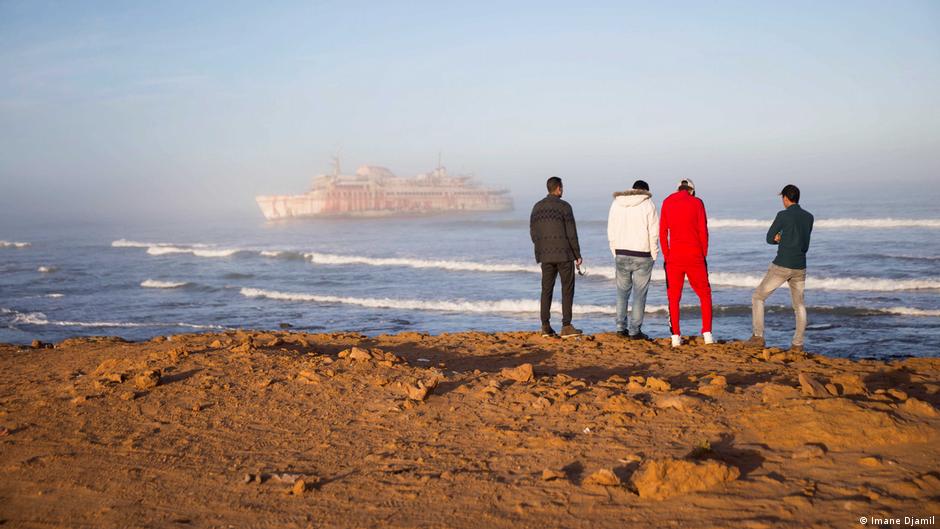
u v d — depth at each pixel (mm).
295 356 6965
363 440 4406
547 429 4387
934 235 43312
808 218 7520
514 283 31734
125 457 4246
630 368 6602
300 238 100750
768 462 3543
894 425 3768
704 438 4000
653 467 3283
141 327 22297
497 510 3203
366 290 31719
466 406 5059
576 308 21125
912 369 6125
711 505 3066
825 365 6418
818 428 3836
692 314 19625
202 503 3508
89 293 34375
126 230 172125
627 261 8414
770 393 4707
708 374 5992
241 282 38031
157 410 5199
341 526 3131
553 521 3043
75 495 3695
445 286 31828
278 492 3596
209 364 6527
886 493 3059
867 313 18250
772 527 2809
